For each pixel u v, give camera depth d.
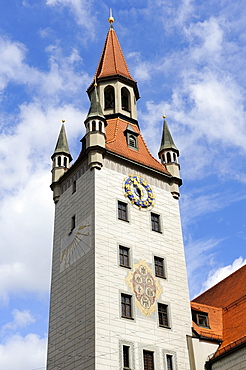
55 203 49.25
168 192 49.06
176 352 40.06
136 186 46.56
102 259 40.28
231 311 45.78
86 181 45.31
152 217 46.09
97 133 46.56
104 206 43.12
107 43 62.09
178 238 46.66
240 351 38.47
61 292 42.69
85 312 38.69
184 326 41.88
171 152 51.94
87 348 36.88
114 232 42.31
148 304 40.81
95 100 49.50
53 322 42.09
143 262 42.66
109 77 56.31
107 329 37.38
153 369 38.19
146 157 50.38
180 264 45.22
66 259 43.88
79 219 44.22
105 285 39.22
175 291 43.28
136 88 57.91
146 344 38.72
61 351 39.66
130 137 50.97
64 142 53.38
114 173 45.75
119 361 36.62
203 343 41.59
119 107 54.38
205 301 53.81
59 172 50.72
